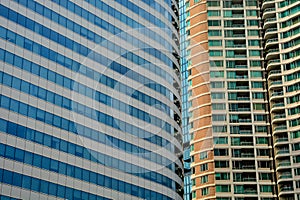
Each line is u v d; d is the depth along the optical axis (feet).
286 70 440.86
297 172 406.00
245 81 451.94
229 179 417.69
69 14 307.99
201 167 428.56
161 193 338.34
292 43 445.37
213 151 428.15
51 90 283.59
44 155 269.44
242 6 476.95
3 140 251.19
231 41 465.47
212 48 462.19
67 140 284.82
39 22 287.07
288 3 458.50
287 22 454.40
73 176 282.36
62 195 273.13
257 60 459.32
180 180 366.43
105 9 336.49
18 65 268.82
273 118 431.84
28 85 271.28
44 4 293.02
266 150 428.97
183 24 554.87
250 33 468.75
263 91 449.06
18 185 252.42
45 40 288.10
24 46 274.77
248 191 413.59
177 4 416.67
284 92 434.30
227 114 439.63
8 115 256.93
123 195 309.42
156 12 382.01
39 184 262.67
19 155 256.93
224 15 474.08
